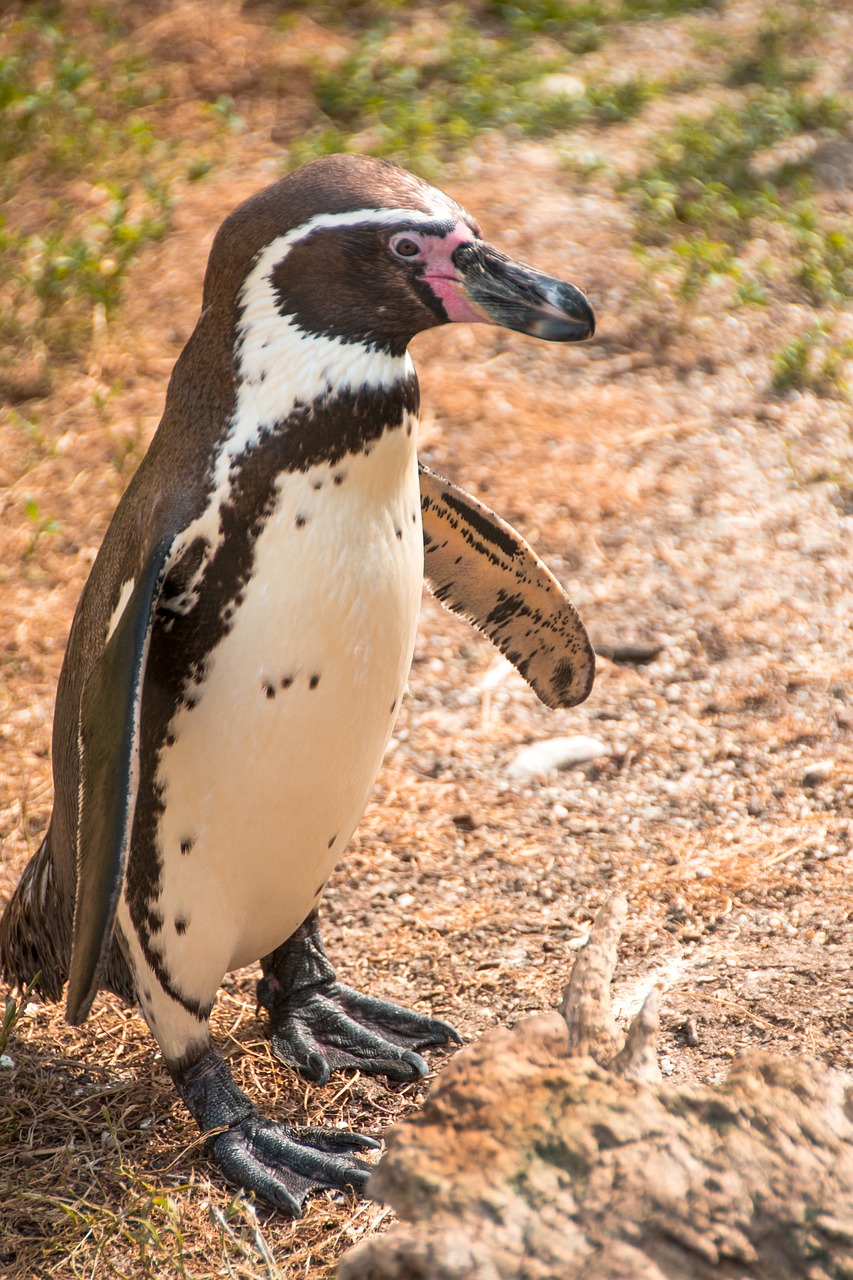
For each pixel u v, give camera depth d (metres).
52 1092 11.92
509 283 9.52
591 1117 7.58
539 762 16.78
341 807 10.76
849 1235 7.26
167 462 10.10
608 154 30.38
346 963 13.84
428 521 12.46
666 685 18.05
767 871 14.79
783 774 16.44
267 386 9.57
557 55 35.38
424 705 18.00
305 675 9.73
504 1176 7.32
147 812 10.23
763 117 31.91
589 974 8.66
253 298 9.67
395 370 9.67
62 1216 10.45
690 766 16.72
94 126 30.75
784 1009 12.49
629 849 15.43
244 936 11.13
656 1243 7.16
